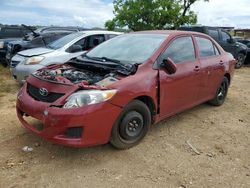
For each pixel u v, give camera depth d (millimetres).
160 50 4707
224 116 5961
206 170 3857
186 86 5086
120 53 4957
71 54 7871
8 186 3387
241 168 3951
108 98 3781
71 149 4234
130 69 4227
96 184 3477
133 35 5426
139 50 4832
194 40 5535
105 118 3795
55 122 3648
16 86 8039
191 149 4418
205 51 5832
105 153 4160
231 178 3705
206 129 5223
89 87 3771
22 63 7469
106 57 4934
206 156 4227
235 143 4715
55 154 4094
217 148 4492
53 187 3396
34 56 7484
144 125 4438
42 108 3842
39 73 4547
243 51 13969
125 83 4008
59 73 4430
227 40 13055
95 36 8656
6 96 7000
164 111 4742
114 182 3525
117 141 4105
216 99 6391
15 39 12008
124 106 3967
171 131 5039
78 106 3645
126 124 4121
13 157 3988
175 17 21734
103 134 3852
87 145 3748
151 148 4379
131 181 3557
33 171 3688
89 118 3660
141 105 4266
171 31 5414
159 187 3465
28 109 4043
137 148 4344
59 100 3756
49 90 3932
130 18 21656
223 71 6246
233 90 8492
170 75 4668
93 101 3689
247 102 7145
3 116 5512
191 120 5609
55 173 3662
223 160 4141
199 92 5566
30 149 4191
